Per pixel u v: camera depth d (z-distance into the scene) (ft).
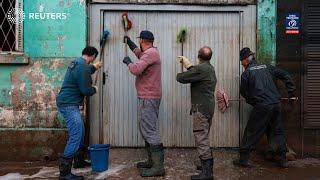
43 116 23.20
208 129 20.33
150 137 20.53
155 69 20.56
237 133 24.35
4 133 23.06
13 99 23.16
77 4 23.18
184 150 24.27
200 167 21.42
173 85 24.22
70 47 23.25
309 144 23.97
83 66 19.85
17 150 23.16
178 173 21.01
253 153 24.00
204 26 24.08
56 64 23.21
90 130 24.06
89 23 23.77
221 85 24.25
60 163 19.67
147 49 20.65
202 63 20.57
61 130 23.13
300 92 23.86
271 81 21.79
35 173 21.17
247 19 23.98
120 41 24.02
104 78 24.03
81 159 21.76
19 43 23.09
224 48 24.14
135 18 24.00
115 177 20.42
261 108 21.35
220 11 23.97
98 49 23.85
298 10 23.68
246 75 21.90
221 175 20.80
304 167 22.18
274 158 22.89
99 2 23.72
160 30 24.03
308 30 23.73
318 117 23.90
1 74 23.11
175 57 24.12
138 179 20.16
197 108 20.12
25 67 23.15
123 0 23.73
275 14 23.70
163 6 23.82
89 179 20.12
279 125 22.04
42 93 23.20
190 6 23.85
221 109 23.48
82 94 20.22
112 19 23.94
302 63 23.76
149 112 20.47
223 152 24.22
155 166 20.53
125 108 24.18
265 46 23.77
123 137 24.25
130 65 20.40
